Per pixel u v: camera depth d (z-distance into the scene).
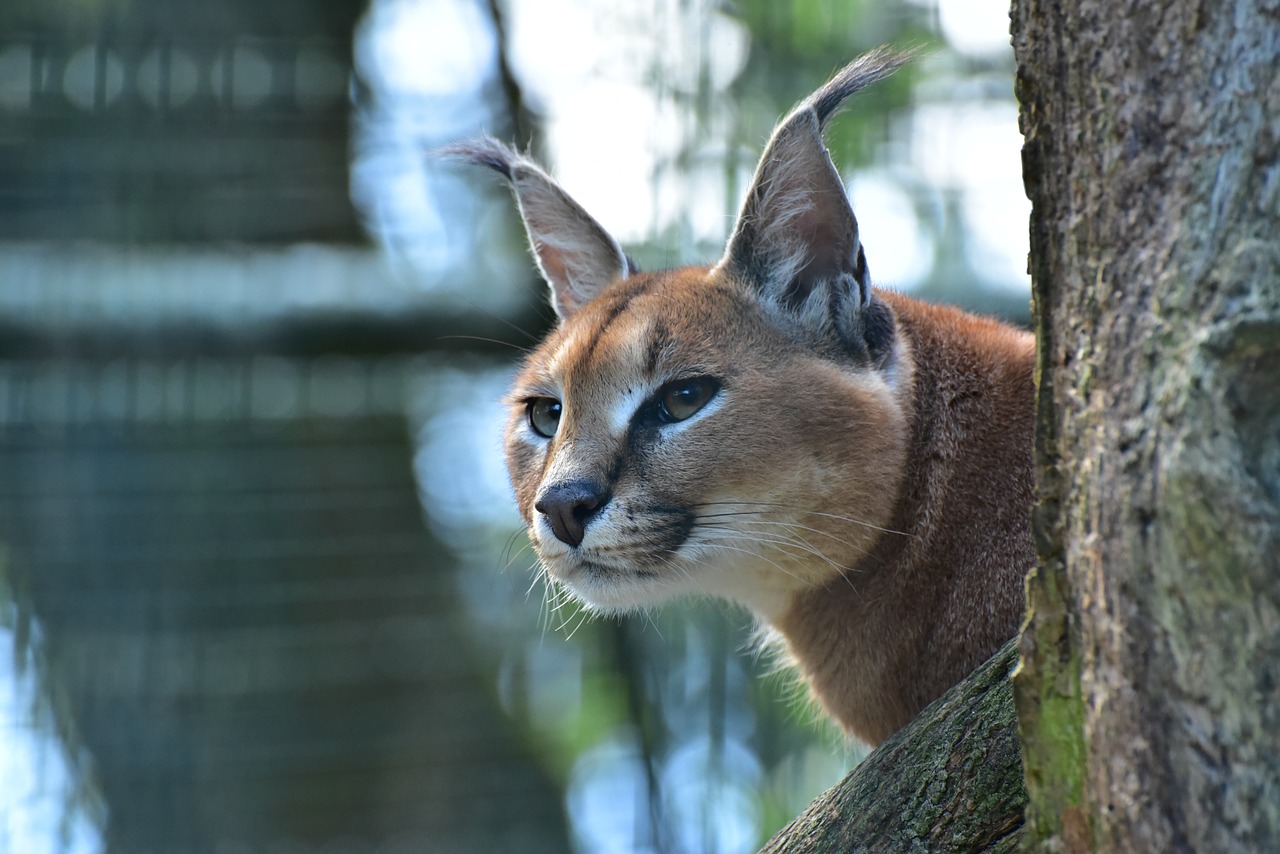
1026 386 6.99
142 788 14.41
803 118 7.14
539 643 17.08
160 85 14.73
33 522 14.12
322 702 15.46
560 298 8.94
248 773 14.98
